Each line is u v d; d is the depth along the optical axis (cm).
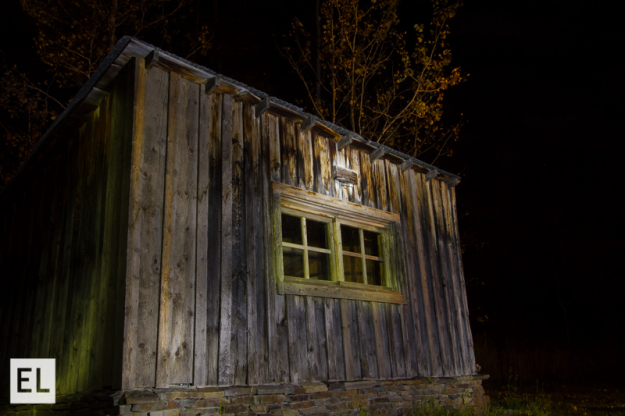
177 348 459
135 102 484
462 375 799
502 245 2295
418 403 691
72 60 1239
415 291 763
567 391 1171
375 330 675
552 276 2344
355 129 1396
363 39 1355
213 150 543
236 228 545
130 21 1312
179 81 531
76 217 561
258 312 541
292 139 648
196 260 496
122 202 465
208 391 462
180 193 500
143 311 443
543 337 2256
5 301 739
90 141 568
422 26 1295
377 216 732
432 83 1318
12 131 1328
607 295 2247
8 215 831
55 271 584
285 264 620
